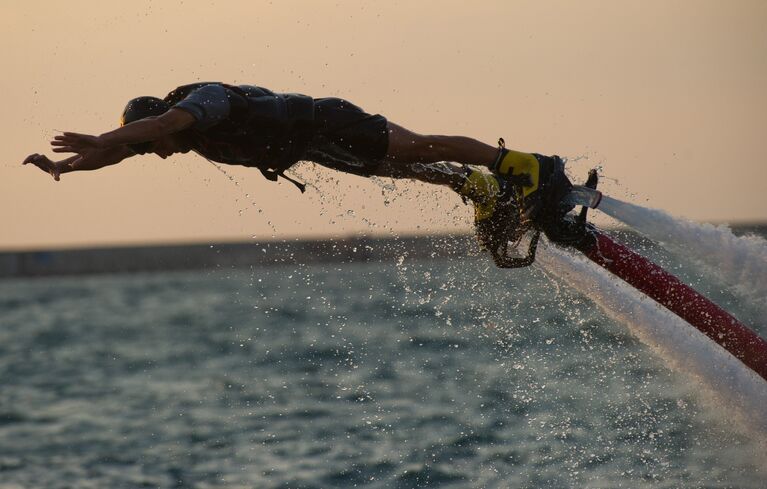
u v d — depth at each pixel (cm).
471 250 3709
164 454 4931
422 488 4031
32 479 4519
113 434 5569
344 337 10556
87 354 10856
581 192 2961
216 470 4534
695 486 3872
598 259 3253
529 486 3981
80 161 2856
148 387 7650
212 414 6044
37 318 17838
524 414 5241
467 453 4509
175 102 2708
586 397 5594
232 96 2684
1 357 10888
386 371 7400
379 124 2823
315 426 5338
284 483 4228
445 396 5947
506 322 9212
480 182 2923
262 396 6631
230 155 2753
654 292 3297
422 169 2914
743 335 3297
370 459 4519
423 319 12100
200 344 11356
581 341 7894
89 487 4356
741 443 4312
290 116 2744
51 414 6444
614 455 4344
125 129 2483
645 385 5847
